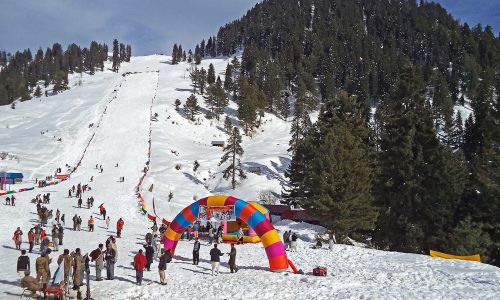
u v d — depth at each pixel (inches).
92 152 3528.5
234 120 5132.9
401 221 1523.1
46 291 628.4
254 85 5206.7
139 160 3346.5
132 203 2100.1
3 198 1975.9
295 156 1940.2
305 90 5497.1
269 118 5310.0
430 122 1630.2
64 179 2738.7
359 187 1465.3
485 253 1370.6
